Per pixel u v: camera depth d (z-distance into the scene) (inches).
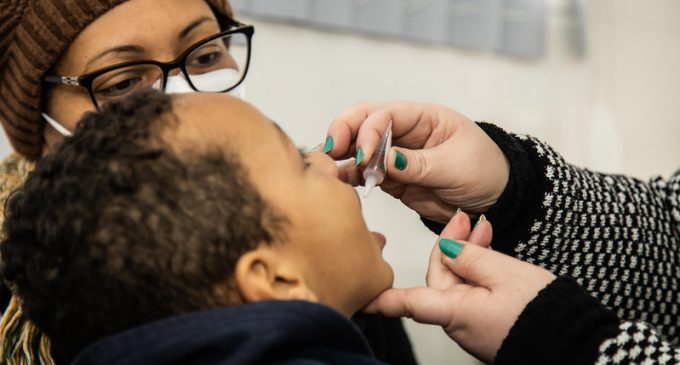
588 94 88.8
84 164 24.5
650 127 92.8
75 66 38.3
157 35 37.7
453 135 34.3
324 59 72.8
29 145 42.3
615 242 34.5
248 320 22.8
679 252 36.7
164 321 23.0
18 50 38.5
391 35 75.2
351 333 25.5
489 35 80.7
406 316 30.3
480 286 30.0
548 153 35.6
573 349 26.9
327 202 26.9
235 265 24.1
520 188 33.7
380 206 74.5
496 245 34.5
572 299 27.7
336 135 33.9
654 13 93.5
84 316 24.5
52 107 40.1
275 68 70.0
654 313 35.5
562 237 34.0
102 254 23.4
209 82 40.3
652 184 39.8
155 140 24.8
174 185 23.9
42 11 37.1
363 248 27.9
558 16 86.7
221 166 24.7
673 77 94.1
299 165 27.3
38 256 24.6
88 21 36.9
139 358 22.7
